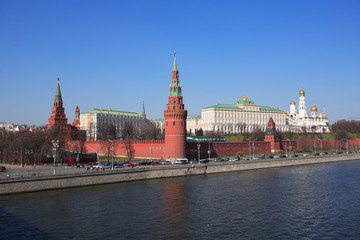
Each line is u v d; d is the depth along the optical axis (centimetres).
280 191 9369
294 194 9012
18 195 8344
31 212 7038
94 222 6456
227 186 9981
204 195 8731
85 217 6750
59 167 12719
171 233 5928
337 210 7462
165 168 11531
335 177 11931
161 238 5697
